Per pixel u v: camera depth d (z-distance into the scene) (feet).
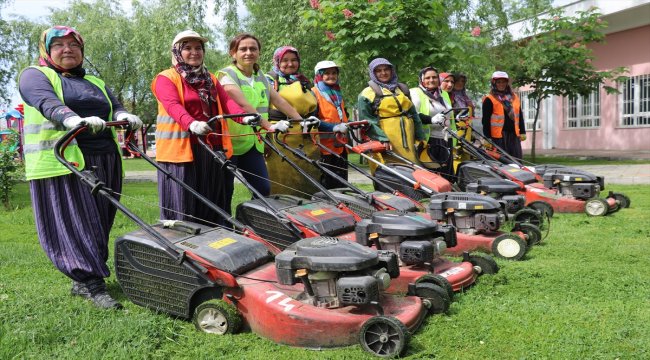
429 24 32.42
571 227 22.79
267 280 12.34
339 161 23.66
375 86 24.98
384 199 19.53
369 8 31.65
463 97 33.37
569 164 54.80
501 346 11.02
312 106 22.43
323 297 11.47
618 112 73.10
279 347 11.27
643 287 14.56
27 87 13.55
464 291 14.39
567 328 11.78
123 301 14.34
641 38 69.05
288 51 22.48
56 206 13.92
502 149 31.89
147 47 76.74
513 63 55.67
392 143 24.84
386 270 11.73
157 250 12.71
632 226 22.76
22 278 16.26
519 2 59.36
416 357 10.62
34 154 13.85
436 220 18.63
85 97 14.19
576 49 53.06
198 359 10.85
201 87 15.85
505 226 20.20
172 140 15.67
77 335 11.81
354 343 11.10
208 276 12.10
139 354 10.96
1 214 29.99
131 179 55.16
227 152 17.03
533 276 15.67
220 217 17.22
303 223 16.25
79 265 13.91
